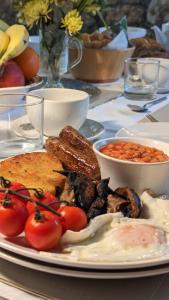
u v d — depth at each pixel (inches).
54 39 50.3
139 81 51.9
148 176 28.9
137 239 23.9
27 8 49.4
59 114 38.5
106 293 23.4
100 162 30.0
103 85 58.2
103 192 26.7
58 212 24.7
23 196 24.2
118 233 24.2
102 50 55.8
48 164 31.1
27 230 23.6
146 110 48.4
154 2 109.0
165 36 76.1
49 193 26.7
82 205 26.3
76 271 23.0
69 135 32.7
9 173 29.8
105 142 31.4
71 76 60.8
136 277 23.4
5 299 23.3
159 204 27.0
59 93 41.4
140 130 39.3
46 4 48.9
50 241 23.6
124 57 58.3
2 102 38.6
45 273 24.3
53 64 51.4
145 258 23.1
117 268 22.8
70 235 24.0
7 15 104.3
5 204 24.2
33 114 36.7
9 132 37.4
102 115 46.4
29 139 36.9
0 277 24.3
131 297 23.2
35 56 46.6
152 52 66.1
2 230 24.3
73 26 49.3
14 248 23.6
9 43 44.1
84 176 28.1
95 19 105.7
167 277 24.3
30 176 29.5
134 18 112.3
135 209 26.1
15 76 43.5
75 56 54.8
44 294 23.4
